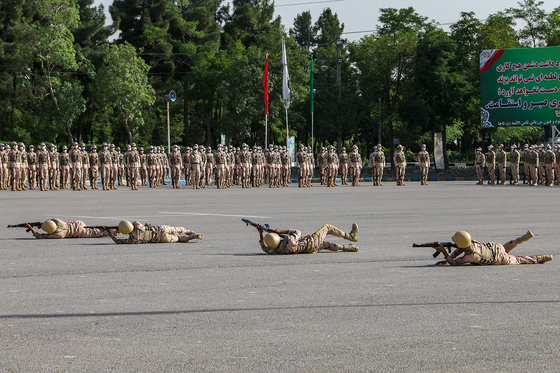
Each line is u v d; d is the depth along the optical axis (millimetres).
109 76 57719
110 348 4734
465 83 54219
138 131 70375
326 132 65188
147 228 10914
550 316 5613
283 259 9062
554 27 57500
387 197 24578
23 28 54500
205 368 4266
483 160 39250
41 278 7629
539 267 8250
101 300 6375
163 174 41031
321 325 5348
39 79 57094
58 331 5219
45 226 11469
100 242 11094
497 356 4500
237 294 6625
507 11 59031
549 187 33844
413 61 57594
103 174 35062
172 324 5414
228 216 16094
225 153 37562
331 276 7660
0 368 4289
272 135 70000
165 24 68938
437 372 4180
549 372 4184
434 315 5660
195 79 65938
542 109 42875
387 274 7777
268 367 4281
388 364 4332
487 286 6961
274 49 61781
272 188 35875
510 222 14188
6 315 5762
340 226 13531
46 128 58250
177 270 8156
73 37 57125
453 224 13836
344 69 84562
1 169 34750
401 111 55062
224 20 80812
